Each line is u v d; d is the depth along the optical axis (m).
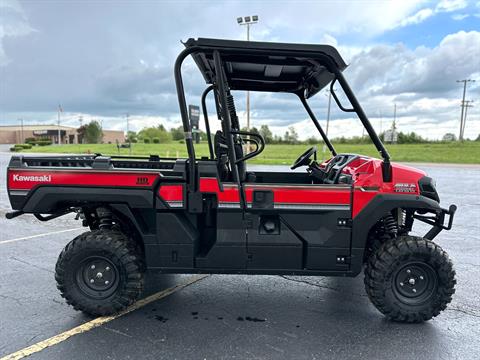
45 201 3.02
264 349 2.71
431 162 28.70
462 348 2.76
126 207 3.08
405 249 3.02
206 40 2.82
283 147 41.38
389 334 2.95
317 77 3.60
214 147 3.78
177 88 2.94
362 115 3.01
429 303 3.08
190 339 2.84
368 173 3.07
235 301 3.53
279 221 3.10
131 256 3.10
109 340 2.81
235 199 3.04
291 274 3.15
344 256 3.10
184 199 3.05
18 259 4.64
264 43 2.84
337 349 2.72
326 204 3.03
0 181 13.12
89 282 3.15
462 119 58.75
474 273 4.31
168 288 3.82
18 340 2.80
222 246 3.10
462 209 8.53
